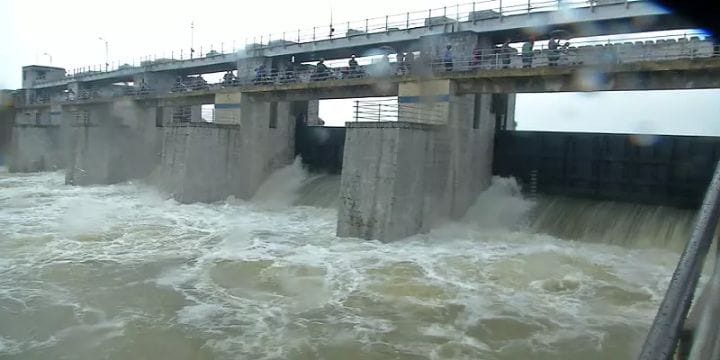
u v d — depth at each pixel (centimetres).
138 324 1421
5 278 1786
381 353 1265
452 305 1551
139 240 2362
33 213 2992
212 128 3366
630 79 2109
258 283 1759
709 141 2127
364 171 2336
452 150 2527
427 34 3120
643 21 2530
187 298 1620
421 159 2364
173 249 2202
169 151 3553
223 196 3450
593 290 1667
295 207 3247
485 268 1900
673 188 2214
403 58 3102
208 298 1622
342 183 2419
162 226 2669
